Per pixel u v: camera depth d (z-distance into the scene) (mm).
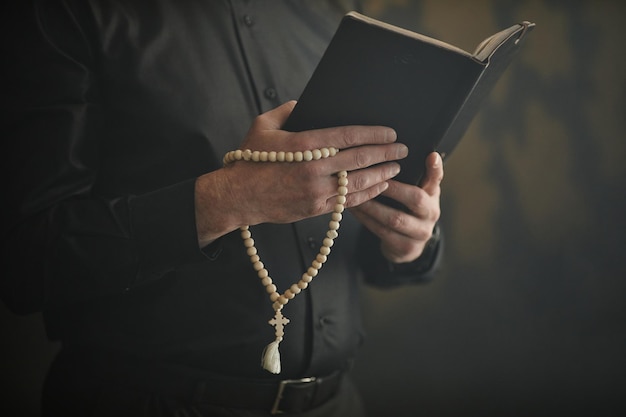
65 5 1710
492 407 3463
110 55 1726
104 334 1752
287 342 1770
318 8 1914
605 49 3508
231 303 1750
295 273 1783
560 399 3424
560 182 3543
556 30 3514
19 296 1688
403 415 3471
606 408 3383
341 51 1566
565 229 3543
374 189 1659
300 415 1796
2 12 1704
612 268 3521
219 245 1692
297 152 1610
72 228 1671
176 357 1746
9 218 1681
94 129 1724
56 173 1684
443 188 3561
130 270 1675
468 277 3564
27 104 1692
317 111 1628
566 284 3523
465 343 3533
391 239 1779
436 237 1901
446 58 1562
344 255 1845
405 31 1553
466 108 1659
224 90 1771
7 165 1689
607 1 3496
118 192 1747
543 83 3539
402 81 1591
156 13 1759
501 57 1637
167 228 1661
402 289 3537
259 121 1652
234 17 1806
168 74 1743
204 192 1649
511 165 3547
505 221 3559
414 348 3533
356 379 3504
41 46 1695
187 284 1744
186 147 1741
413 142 1655
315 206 1632
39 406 3078
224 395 1753
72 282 1676
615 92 3516
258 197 1634
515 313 3547
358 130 1618
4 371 3062
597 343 3473
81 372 1764
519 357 3504
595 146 3533
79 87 1705
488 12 3510
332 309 1812
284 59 1837
